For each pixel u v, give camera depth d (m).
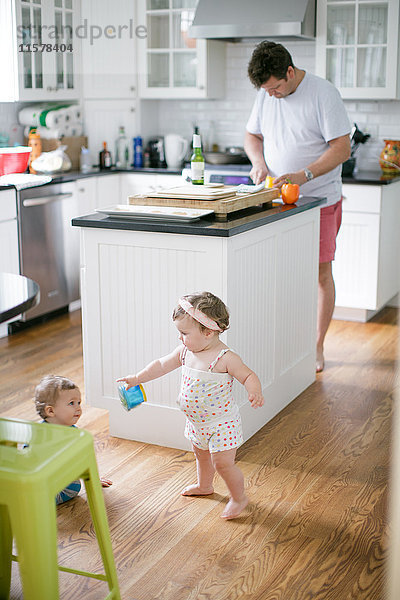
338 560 2.30
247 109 5.68
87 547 2.39
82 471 1.92
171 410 3.04
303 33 4.79
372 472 2.89
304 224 3.47
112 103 5.65
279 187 3.51
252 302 3.03
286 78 3.59
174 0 5.38
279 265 3.26
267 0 4.95
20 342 4.53
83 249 3.04
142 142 5.86
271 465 2.95
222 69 5.64
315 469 2.92
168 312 2.93
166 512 2.59
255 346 3.11
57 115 5.22
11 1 4.73
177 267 2.86
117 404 3.13
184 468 2.91
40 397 2.61
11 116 5.24
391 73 4.79
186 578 2.22
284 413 3.46
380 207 4.66
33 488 1.73
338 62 4.93
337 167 3.86
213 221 2.88
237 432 2.51
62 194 4.91
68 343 4.51
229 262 2.78
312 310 3.72
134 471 2.88
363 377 3.94
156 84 5.64
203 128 5.88
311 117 3.72
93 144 5.64
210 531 2.47
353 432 3.26
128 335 3.04
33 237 4.73
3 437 1.95
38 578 1.77
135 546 2.39
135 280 2.96
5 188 4.43
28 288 2.06
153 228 2.82
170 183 5.32
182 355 2.56
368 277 4.80
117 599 2.07
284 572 2.25
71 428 2.00
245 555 2.34
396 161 5.02
